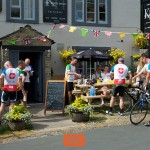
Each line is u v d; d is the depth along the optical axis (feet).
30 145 25.63
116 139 26.66
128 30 54.03
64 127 31.45
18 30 44.68
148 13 46.16
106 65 52.24
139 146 24.40
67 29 50.37
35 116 36.88
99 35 52.21
